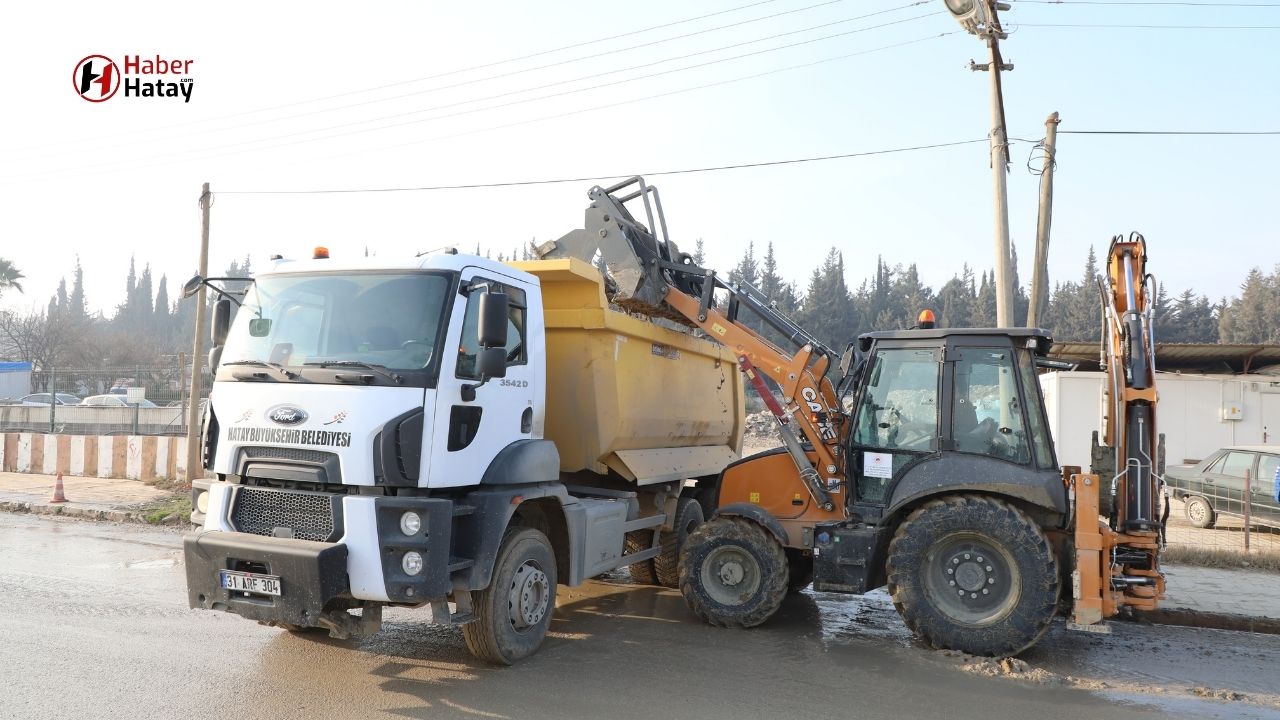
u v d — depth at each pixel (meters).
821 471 7.82
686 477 9.40
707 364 10.48
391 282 5.76
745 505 7.65
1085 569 6.52
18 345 53.38
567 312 7.66
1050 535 7.02
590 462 7.68
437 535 5.25
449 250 6.11
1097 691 6.02
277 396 5.47
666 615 8.05
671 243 9.00
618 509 7.57
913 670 6.38
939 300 89.88
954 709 5.51
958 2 14.16
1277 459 13.70
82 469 16.92
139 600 7.64
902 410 7.36
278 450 5.44
